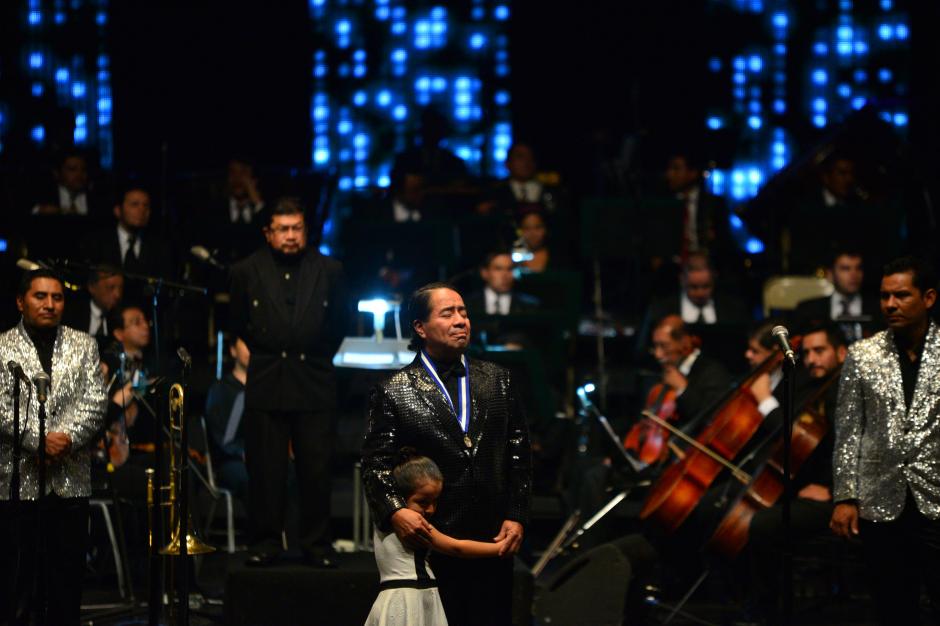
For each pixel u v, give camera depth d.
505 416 15.25
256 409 18.88
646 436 23.92
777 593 20.05
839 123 36.00
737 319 29.16
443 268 31.20
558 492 25.36
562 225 33.34
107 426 21.78
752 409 21.83
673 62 39.25
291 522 22.75
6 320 28.05
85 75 37.25
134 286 27.58
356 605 18.73
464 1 39.09
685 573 22.16
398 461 14.97
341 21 38.81
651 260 32.81
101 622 19.58
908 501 15.87
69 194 31.77
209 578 22.47
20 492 17.17
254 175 32.00
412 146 37.19
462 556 14.72
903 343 16.17
